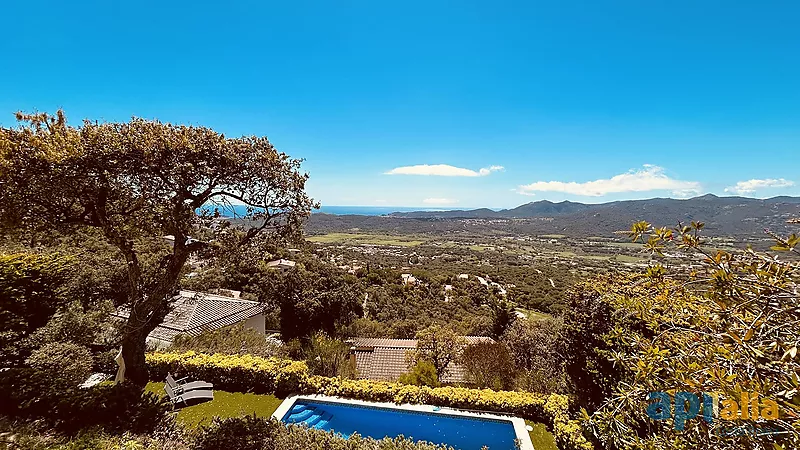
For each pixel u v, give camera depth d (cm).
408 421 680
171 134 523
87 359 709
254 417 527
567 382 682
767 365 158
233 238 591
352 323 2138
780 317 170
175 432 465
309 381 736
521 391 729
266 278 2062
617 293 295
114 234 557
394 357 1377
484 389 739
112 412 476
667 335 223
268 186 588
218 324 1181
